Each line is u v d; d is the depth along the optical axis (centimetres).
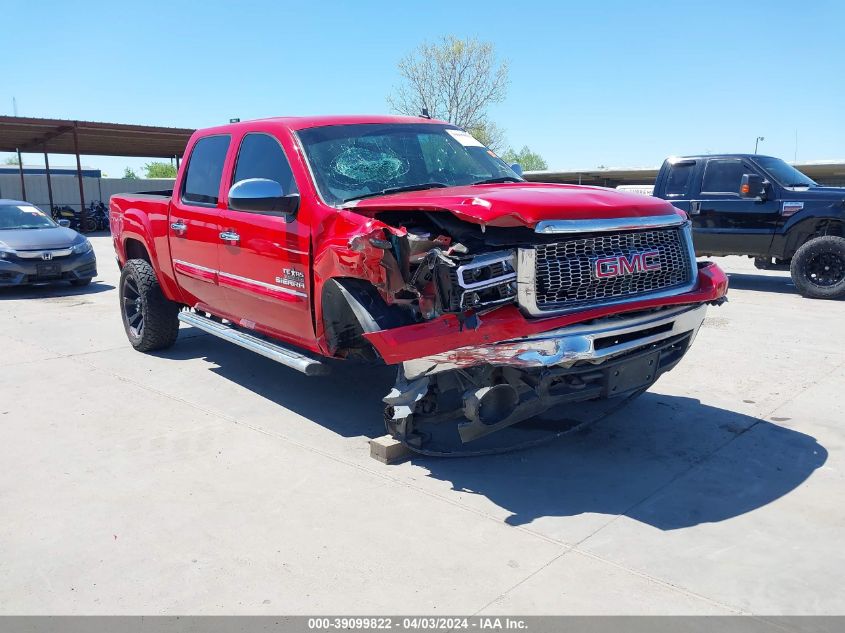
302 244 432
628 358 374
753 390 539
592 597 279
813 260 980
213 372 615
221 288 541
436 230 373
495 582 291
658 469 400
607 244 362
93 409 518
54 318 880
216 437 459
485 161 516
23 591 292
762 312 870
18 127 2623
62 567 309
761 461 408
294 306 453
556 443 439
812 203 990
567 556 310
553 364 338
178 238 585
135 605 281
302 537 331
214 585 293
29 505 367
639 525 337
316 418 495
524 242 339
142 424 485
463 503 362
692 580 291
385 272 363
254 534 335
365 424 482
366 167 460
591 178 2866
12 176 3550
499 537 328
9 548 325
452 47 3806
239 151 520
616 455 419
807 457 412
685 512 350
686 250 399
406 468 408
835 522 337
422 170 477
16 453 436
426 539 327
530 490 377
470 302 338
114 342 737
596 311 348
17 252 1060
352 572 301
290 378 594
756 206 1041
